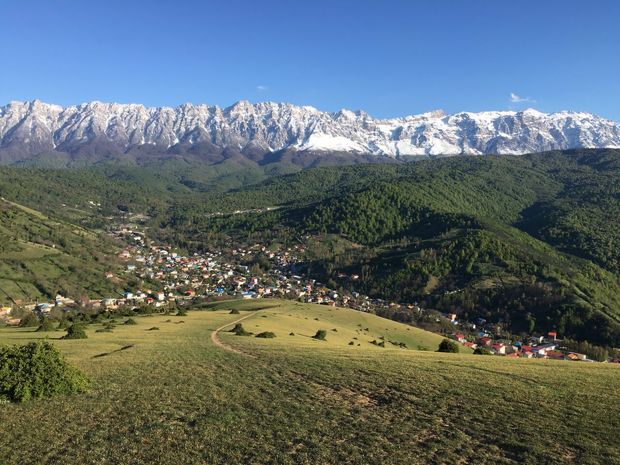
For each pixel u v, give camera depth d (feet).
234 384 106.63
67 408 88.17
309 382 108.06
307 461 63.52
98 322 305.73
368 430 74.79
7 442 72.18
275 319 341.00
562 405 86.89
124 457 65.82
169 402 91.56
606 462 62.08
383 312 637.71
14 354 99.91
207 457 65.46
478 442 69.67
